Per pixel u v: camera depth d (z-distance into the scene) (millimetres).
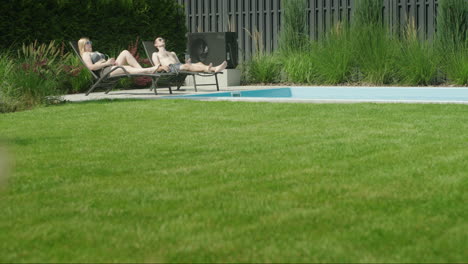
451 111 7949
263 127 6836
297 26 15070
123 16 14367
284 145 5613
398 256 2719
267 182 4168
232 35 14344
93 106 9414
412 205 3545
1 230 3209
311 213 3393
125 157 5188
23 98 9883
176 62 12180
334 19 14391
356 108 8492
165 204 3650
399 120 7172
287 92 13133
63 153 5410
